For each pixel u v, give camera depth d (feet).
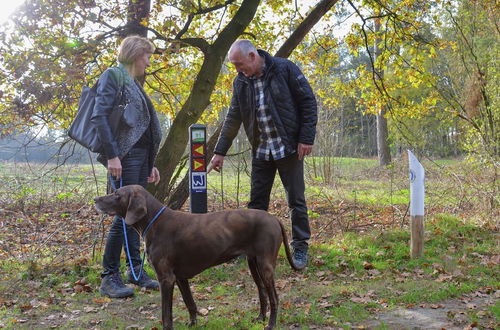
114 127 14.97
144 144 15.94
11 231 26.91
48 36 24.54
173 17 25.99
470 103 40.81
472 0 39.78
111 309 14.47
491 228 23.72
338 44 34.53
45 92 23.20
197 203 17.81
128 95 15.15
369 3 31.91
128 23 25.82
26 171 31.14
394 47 33.24
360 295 15.26
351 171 63.05
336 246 21.03
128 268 16.34
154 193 25.21
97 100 14.64
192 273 12.30
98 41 25.12
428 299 14.78
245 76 17.43
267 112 17.22
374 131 138.62
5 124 26.03
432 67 55.52
